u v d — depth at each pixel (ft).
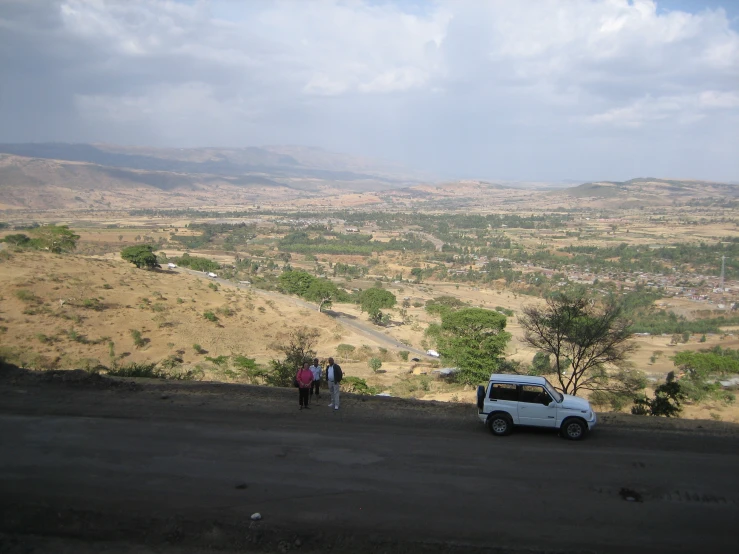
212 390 63.87
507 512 37.29
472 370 138.92
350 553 32.99
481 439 50.57
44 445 45.91
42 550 32.48
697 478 43.06
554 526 35.76
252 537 34.01
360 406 59.72
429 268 604.08
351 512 36.83
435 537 34.19
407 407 60.13
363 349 203.41
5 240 288.92
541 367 135.64
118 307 188.96
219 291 254.06
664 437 52.29
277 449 46.75
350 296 369.09
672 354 233.76
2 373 65.82
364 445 48.19
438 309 298.35
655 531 35.47
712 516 37.42
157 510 36.32
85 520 34.96
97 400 58.18
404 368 173.88
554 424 50.83
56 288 189.98
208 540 33.86
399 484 40.91
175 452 45.42
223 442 47.85
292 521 35.63
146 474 41.32
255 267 490.49
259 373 103.09
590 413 51.01
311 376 58.03
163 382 66.33
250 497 38.40
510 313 338.95
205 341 181.27
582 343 91.20
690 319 374.84
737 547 33.99
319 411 57.41
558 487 41.04
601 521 36.47
